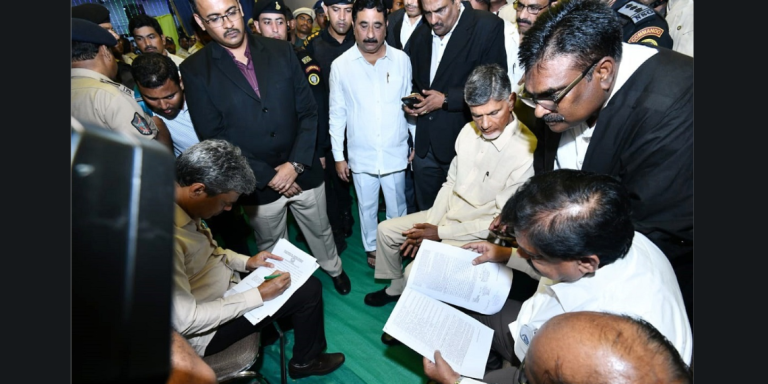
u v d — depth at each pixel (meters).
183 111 1.99
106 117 1.45
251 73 1.86
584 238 0.87
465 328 1.37
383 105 2.16
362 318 2.21
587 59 1.00
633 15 1.79
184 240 1.35
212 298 1.50
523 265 1.49
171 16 4.56
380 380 1.85
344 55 2.13
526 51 1.06
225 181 1.30
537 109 1.12
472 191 1.85
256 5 2.41
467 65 2.12
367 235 2.49
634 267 0.98
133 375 0.48
